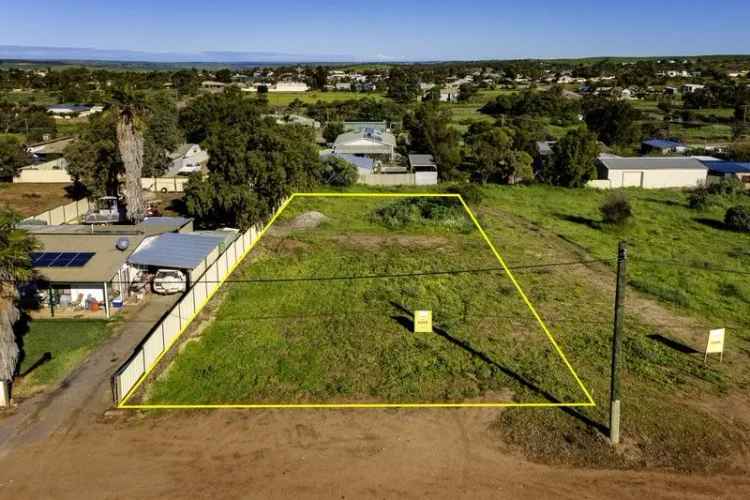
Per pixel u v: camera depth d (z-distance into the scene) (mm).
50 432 16203
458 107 127750
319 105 113812
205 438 15938
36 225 32156
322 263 31453
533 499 13719
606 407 17547
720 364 20562
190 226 34156
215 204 35594
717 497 13859
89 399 17953
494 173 56906
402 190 51531
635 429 16469
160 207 43938
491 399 18000
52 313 24406
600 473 14656
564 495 13867
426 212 41312
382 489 13992
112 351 21250
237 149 35719
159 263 26641
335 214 42375
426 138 63094
